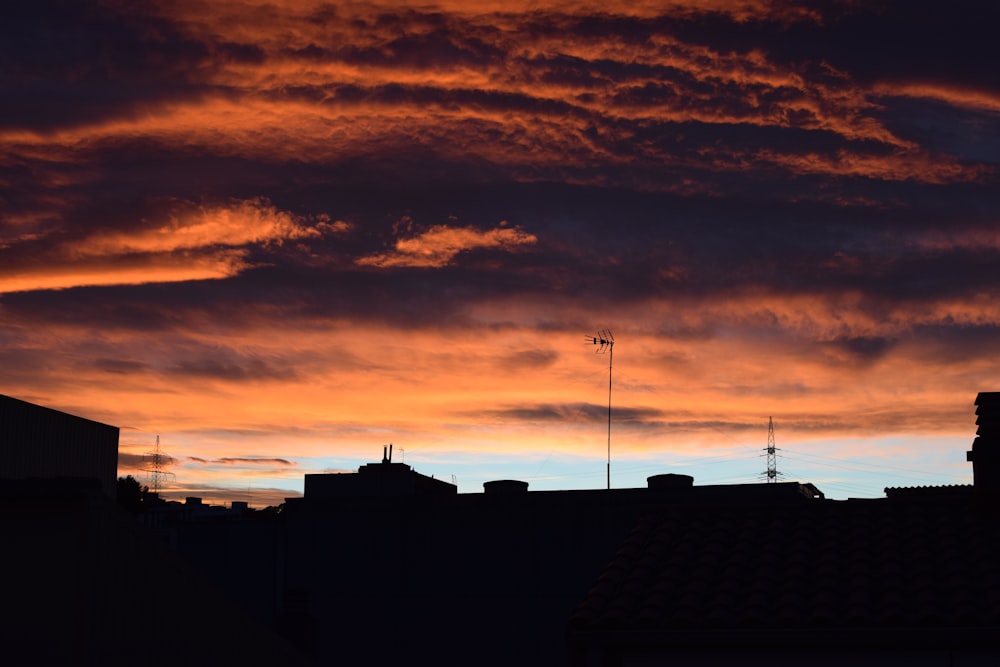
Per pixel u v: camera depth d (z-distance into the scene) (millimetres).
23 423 20766
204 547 50875
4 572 19016
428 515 48156
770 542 18859
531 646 45656
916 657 15969
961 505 19516
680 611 16859
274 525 50594
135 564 20672
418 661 46781
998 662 15719
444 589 47219
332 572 48594
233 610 24438
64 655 18719
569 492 46625
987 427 19328
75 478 19641
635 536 19766
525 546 46656
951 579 17047
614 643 16766
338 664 47375
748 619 16406
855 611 16281
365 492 50312
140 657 20594
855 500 20031
